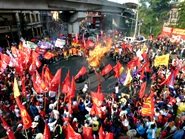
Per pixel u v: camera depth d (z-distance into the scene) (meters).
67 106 11.62
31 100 11.91
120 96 13.16
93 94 10.23
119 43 30.55
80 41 29.09
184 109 11.86
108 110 11.84
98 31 55.19
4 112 12.00
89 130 8.24
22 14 36.59
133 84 15.84
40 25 49.62
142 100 12.63
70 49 26.95
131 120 10.70
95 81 18.88
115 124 10.88
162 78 15.91
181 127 10.23
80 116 12.23
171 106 12.07
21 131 9.66
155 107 11.40
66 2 30.70
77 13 37.44
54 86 11.77
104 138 7.72
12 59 14.35
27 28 39.22
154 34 45.28
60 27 73.31
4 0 18.83
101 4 40.09
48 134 7.70
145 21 46.91
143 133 9.75
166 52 26.42
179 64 19.12
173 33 33.81
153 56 21.94
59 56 25.84
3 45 31.06
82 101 12.41
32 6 23.56
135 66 17.33
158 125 10.62
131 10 60.38
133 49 26.69
